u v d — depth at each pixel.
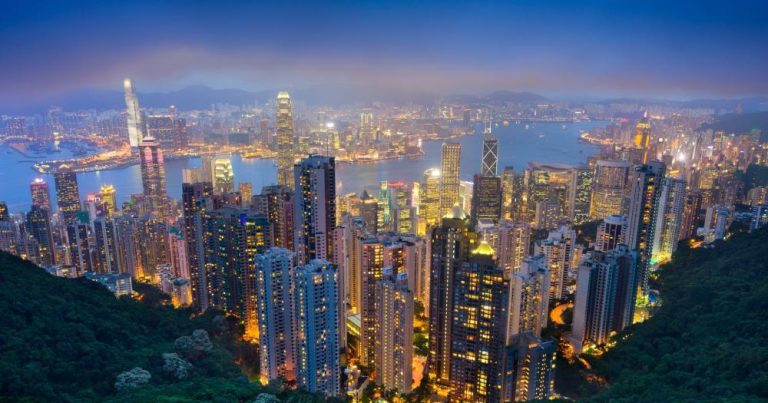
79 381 196.75
